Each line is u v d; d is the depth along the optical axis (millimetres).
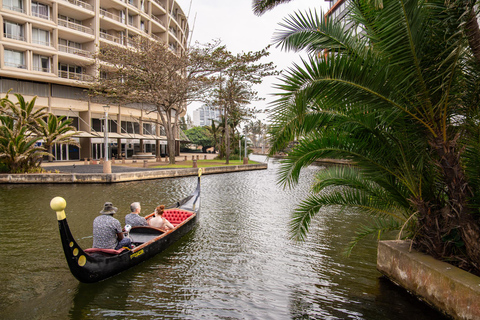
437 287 4316
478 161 4355
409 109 4059
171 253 7035
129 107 38500
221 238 8219
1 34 26969
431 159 4574
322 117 4402
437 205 4820
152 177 22141
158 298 5000
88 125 34188
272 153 3799
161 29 43375
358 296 5051
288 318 4457
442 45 3723
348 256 6574
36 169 19938
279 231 8945
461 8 3514
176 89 27594
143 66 25984
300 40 4516
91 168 24875
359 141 4746
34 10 29875
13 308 4609
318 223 9914
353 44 4496
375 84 3666
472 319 3719
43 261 6379
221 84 33281
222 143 49594
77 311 4559
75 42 34000
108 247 5781
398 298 4930
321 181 5691
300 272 6074
